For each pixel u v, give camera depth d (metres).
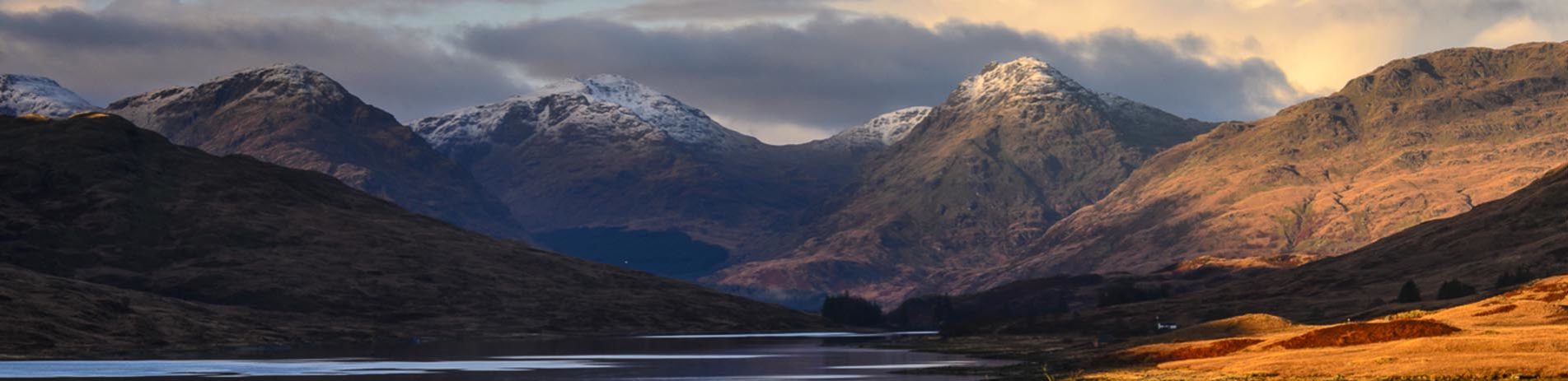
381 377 157.50
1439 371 110.12
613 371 167.25
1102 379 129.12
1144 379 123.56
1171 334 189.25
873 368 169.38
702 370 167.50
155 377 158.12
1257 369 121.88
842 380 147.25
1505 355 115.38
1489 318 153.88
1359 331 137.38
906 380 145.75
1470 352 119.12
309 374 162.25
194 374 164.25
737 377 154.50
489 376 157.62
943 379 144.88
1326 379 112.94
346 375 160.12
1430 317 161.88
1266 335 163.75
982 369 160.62
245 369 173.38
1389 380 108.94
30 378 157.00
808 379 149.12
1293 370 118.81
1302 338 139.12
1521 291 181.00
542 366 178.75
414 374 162.12
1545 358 112.00
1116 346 190.00
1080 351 191.12
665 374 161.38
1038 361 176.00
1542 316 150.62
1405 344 124.69
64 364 188.62
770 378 152.50
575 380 150.38
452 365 181.88
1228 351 143.12
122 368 177.50
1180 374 126.12
